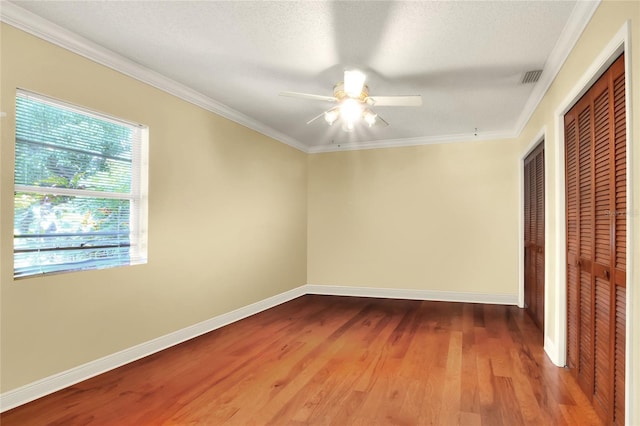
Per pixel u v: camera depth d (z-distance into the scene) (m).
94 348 2.72
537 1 2.12
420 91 3.52
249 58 2.88
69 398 2.37
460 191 5.31
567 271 2.80
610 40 1.85
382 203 5.70
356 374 2.76
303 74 3.16
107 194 2.88
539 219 3.87
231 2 2.16
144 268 3.13
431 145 5.45
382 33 2.48
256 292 4.67
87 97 2.68
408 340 3.55
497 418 2.14
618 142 1.87
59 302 2.50
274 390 2.50
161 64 3.00
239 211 4.34
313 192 6.07
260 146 4.75
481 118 4.43
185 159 3.56
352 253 5.84
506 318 4.36
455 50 2.71
